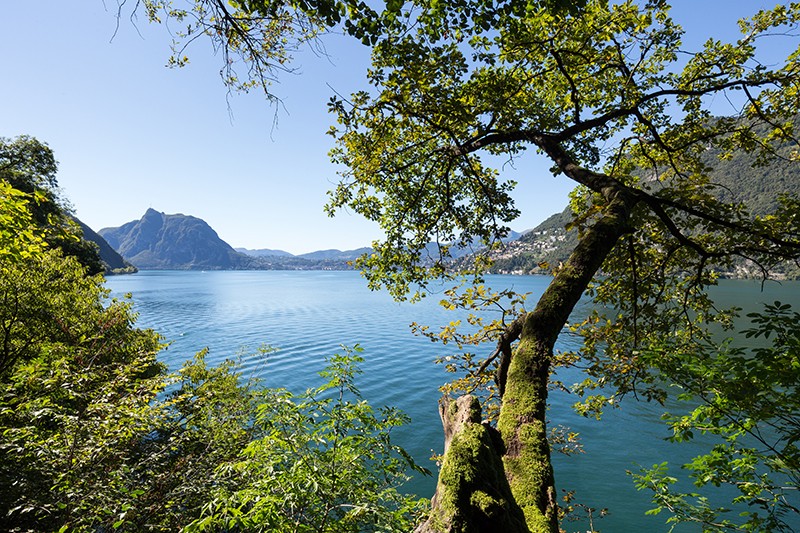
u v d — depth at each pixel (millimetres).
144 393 5996
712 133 6367
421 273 7430
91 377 5730
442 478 1786
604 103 7156
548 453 1999
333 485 3721
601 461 18953
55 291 9875
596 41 6109
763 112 6156
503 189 7176
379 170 6852
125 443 5680
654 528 14125
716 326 41562
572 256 3168
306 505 3695
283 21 3754
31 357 9211
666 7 5746
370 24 3350
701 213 4844
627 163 7426
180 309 80812
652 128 5801
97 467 4984
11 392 5590
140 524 5246
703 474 5117
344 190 7637
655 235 6020
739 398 4137
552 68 6250
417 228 7562
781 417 4023
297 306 90000
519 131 5379
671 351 4941
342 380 4449
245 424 8094
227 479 5543
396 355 41062
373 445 4230
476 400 2268
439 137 6406
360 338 50500
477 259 7449
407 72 4617
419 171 7508
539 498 1793
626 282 6277
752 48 5883
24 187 28297
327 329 57562
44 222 17609
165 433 6711
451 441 2016
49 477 4957
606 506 15500
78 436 4820
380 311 79875
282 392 4328
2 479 4758
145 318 65938
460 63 4629
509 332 3744
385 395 28219
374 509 3600
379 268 7664
